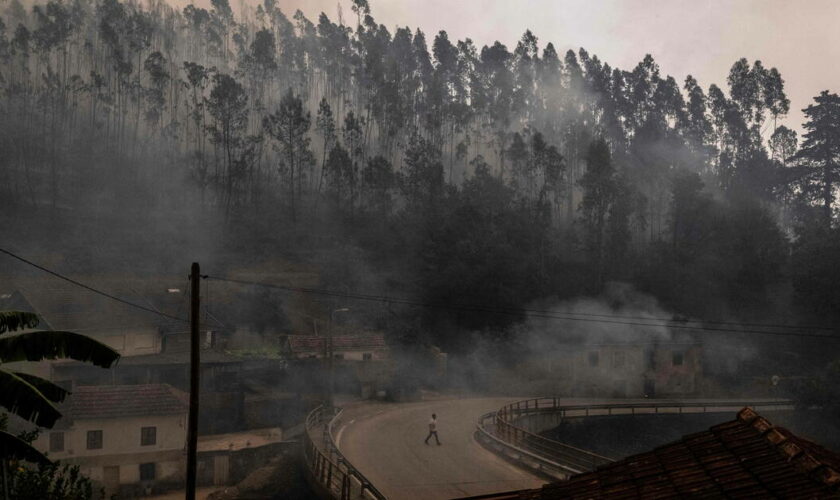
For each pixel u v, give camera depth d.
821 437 61.78
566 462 31.95
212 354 56.81
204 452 43.03
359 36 160.75
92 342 14.45
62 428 40.38
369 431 44.66
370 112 155.88
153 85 139.38
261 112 142.25
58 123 125.50
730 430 10.62
